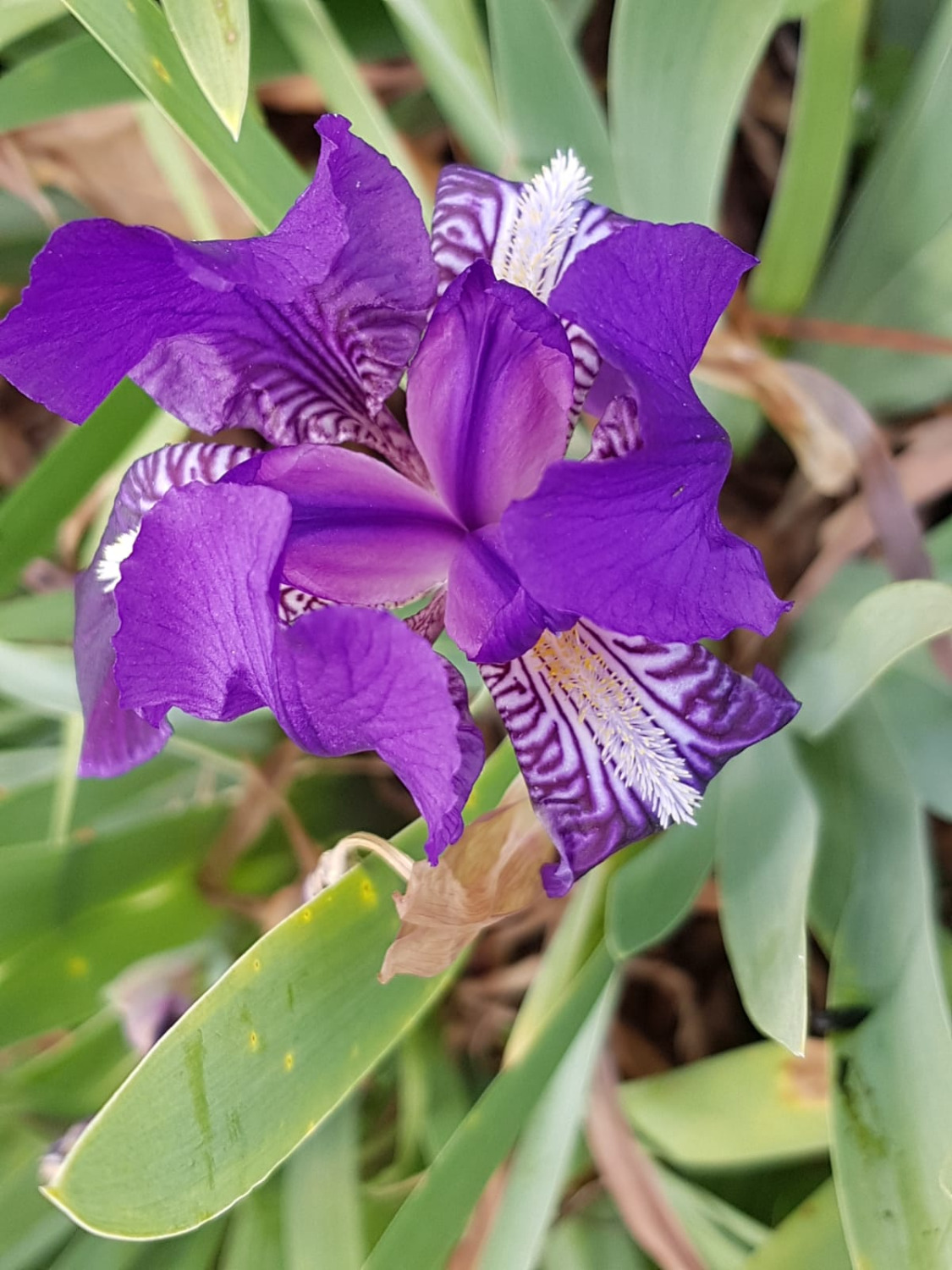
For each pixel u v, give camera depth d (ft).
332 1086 0.40
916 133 0.51
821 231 0.51
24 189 0.66
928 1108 0.40
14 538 0.56
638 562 0.31
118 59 0.45
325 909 0.41
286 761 0.58
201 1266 0.53
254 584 0.27
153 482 0.45
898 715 0.52
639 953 0.64
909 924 0.45
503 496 0.42
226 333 0.39
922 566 0.50
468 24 0.50
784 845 0.46
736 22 0.44
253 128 0.50
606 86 0.70
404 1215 0.39
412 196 0.38
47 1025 0.48
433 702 0.28
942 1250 0.39
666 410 0.31
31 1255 0.52
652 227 0.33
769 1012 0.42
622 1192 0.52
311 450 0.40
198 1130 0.37
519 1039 0.49
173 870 0.54
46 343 0.35
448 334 0.39
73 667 0.55
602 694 0.41
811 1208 0.46
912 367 0.54
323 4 0.60
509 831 0.42
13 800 0.57
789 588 0.59
